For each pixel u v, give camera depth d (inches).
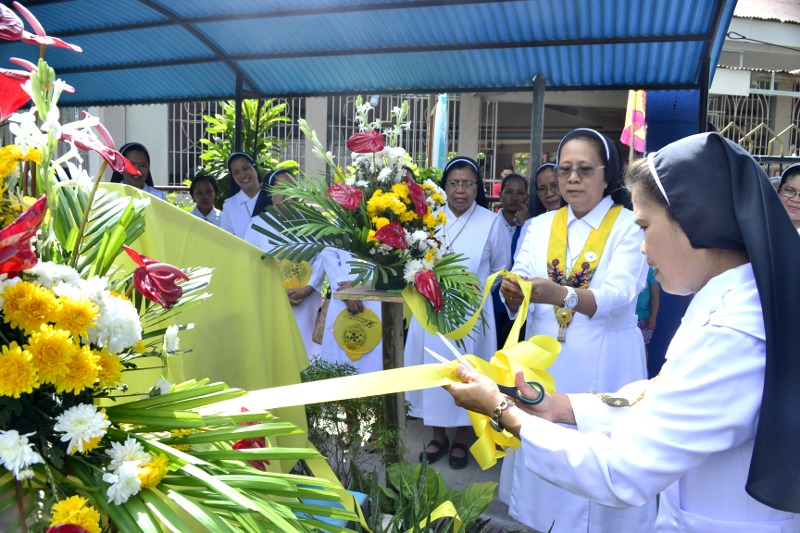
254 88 251.0
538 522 122.6
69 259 47.6
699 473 57.9
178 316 67.8
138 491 42.8
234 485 45.3
